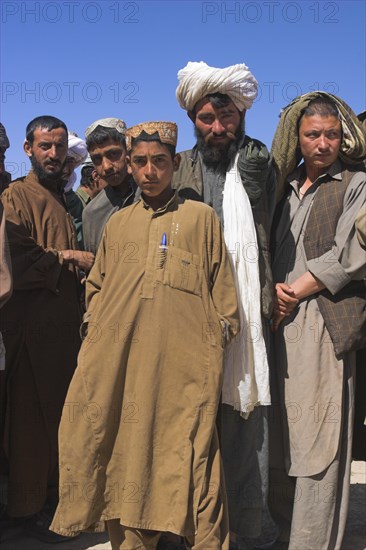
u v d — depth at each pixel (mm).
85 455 3281
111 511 3303
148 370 3246
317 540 3490
